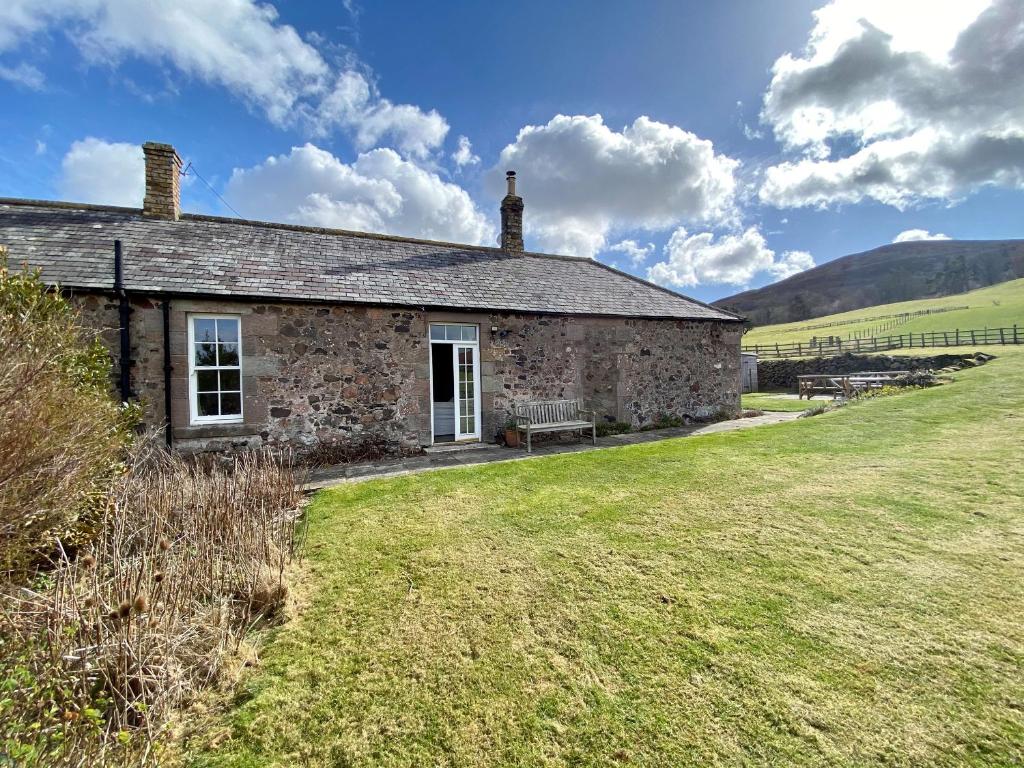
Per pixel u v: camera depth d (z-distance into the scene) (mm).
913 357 22234
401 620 2889
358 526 4414
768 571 3240
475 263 10945
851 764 1800
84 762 1730
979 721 1957
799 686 2201
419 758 1937
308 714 2182
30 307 3312
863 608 2770
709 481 5266
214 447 7023
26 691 1900
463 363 9070
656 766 1849
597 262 13898
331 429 7762
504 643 2629
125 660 2182
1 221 7238
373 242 10477
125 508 3297
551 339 9883
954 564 3178
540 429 8766
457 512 4730
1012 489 4355
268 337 7379
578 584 3207
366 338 8031
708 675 2309
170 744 2025
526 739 2006
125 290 6418
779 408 14664
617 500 4840
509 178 12703
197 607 2746
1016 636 2455
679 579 3201
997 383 9555
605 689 2262
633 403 10891
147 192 8547
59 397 2959
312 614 2992
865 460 5645
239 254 8102
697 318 11648
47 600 2271
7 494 2568
